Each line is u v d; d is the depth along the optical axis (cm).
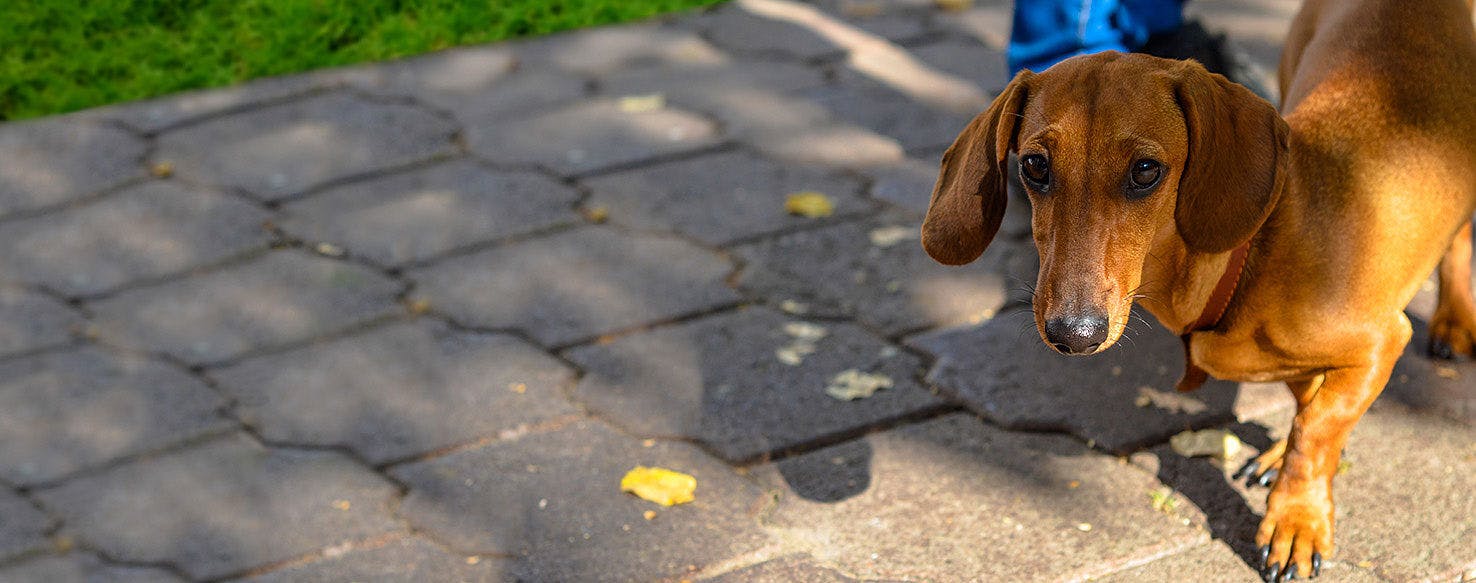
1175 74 221
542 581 277
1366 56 269
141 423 336
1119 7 381
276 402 339
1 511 311
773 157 438
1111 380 324
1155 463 296
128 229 414
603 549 284
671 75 495
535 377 342
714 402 328
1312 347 250
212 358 357
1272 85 456
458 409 332
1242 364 261
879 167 429
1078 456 301
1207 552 271
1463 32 277
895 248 386
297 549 292
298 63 504
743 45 515
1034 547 275
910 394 326
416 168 441
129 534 302
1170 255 244
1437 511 276
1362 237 247
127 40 507
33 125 472
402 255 396
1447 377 317
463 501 302
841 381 332
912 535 281
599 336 356
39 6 511
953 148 254
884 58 502
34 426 336
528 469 310
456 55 513
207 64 499
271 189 432
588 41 522
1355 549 268
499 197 423
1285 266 246
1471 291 320
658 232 401
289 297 380
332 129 464
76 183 439
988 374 329
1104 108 217
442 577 280
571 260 390
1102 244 218
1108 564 270
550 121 466
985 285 366
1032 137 221
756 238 395
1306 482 260
